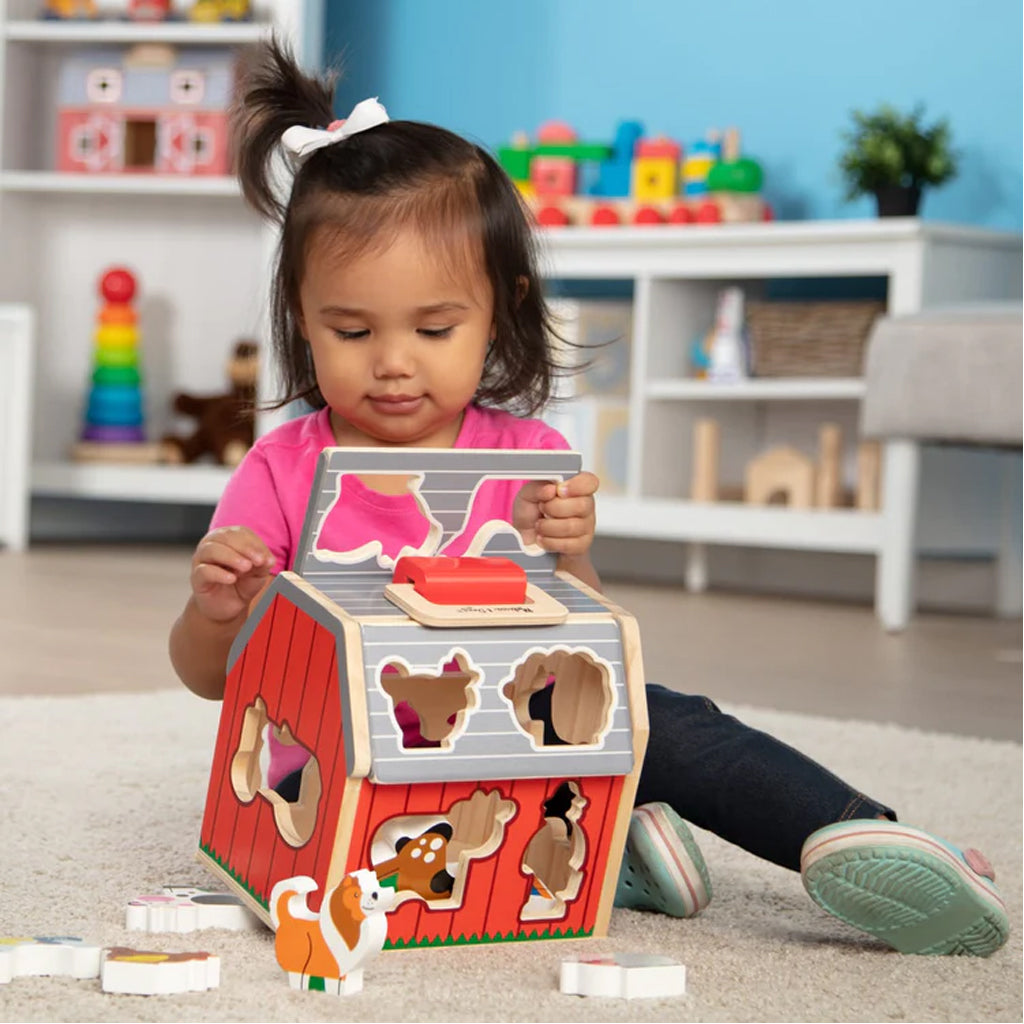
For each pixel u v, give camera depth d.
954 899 0.96
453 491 0.97
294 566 0.97
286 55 1.33
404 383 1.07
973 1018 0.87
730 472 3.54
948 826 1.34
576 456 1.00
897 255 3.00
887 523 2.84
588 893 0.98
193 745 1.59
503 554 1.00
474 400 1.24
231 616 1.05
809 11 3.45
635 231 3.28
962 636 2.78
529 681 1.07
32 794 1.35
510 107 3.84
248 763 1.03
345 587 0.96
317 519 0.95
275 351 1.24
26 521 3.78
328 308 1.07
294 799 1.09
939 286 3.03
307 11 3.79
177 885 1.08
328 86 1.34
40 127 4.13
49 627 2.46
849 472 3.45
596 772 0.93
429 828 0.98
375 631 0.89
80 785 1.39
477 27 3.88
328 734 0.91
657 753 1.06
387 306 1.06
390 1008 0.83
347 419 1.14
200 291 4.14
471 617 0.91
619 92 3.69
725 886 1.15
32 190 4.03
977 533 3.21
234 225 4.11
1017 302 3.00
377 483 1.16
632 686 0.95
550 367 1.23
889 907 0.97
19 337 3.72
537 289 1.18
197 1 3.91
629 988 0.87
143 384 4.15
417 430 1.11
